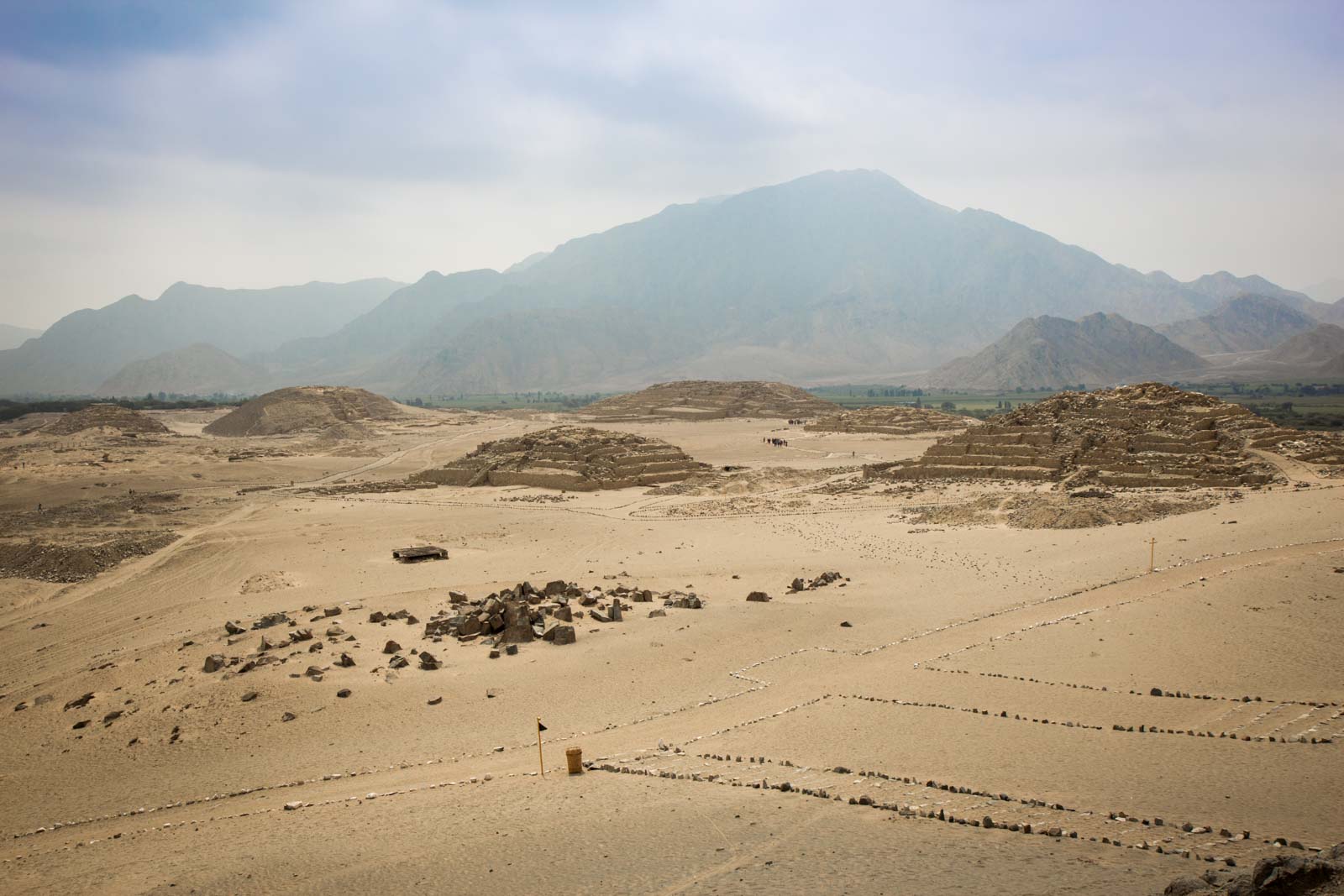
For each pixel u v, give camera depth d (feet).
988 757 126.00
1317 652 161.79
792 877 87.20
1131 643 176.14
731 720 151.53
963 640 192.34
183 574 306.14
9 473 563.07
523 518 397.60
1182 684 153.79
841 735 138.82
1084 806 106.32
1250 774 113.50
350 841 104.22
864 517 368.07
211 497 487.20
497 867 93.91
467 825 106.63
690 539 343.46
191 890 92.58
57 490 520.01
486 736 151.53
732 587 258.57
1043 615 205.26
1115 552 259.19
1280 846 89.86
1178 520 288.71
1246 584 199.52
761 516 387.96
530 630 203.21
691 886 86.63
